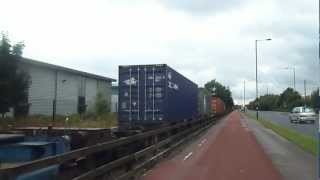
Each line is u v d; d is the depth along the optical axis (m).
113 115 53.84
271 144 25.73
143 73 23.50
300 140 27.09
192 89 35.25
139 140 15.91
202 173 14.55
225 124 54.97
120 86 23.77
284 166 16.30
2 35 37.16
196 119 35.06
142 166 14.69
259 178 13.64
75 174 11.04
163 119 23.05
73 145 13.17
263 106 177.50
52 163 7.91
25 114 39.78
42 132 13.10
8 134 9.95
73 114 53.34
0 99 36.38
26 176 7.95
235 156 19.50
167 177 13.73
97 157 12.94
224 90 157.75
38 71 51.41
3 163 8.59
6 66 36.62
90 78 65.62
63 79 57.16
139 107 23.41
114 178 11.90
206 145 25.05
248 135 33.78
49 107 53.44
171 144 21.56
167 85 23.36
